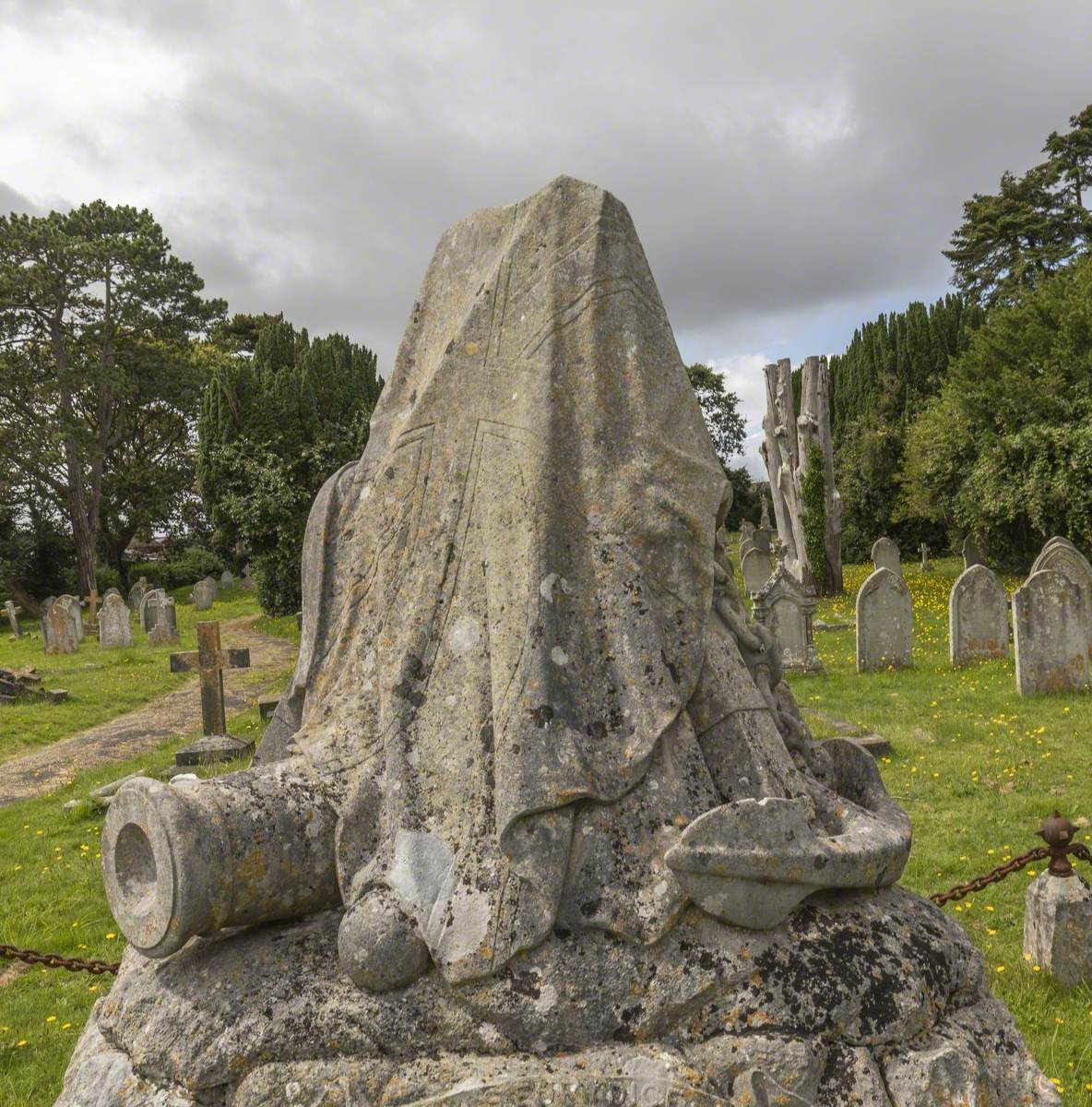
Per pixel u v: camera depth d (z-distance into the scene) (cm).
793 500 2811
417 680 370
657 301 390
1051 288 2989
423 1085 296
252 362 3616
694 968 309
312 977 328
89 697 1931
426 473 395
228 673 2186
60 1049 532
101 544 5216
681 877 310
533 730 333
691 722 356
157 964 351
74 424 4553
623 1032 303
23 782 1280
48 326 4588
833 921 327
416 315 449
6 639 3347
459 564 377
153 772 1235
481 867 326
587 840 327
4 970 647
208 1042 315
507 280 393
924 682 1449
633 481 364
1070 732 1079
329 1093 299
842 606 2612
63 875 847
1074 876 534
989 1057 319
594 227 381
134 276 4662
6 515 4516
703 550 368
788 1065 294
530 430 370
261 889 343
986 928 603
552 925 315
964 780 923
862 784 409
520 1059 301
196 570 5369
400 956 317
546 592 350
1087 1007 498
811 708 1326
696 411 386
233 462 3080
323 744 380
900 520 3788
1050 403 2692
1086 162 4522
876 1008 308
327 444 3073
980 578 1538
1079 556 1605
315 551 440
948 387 3195
